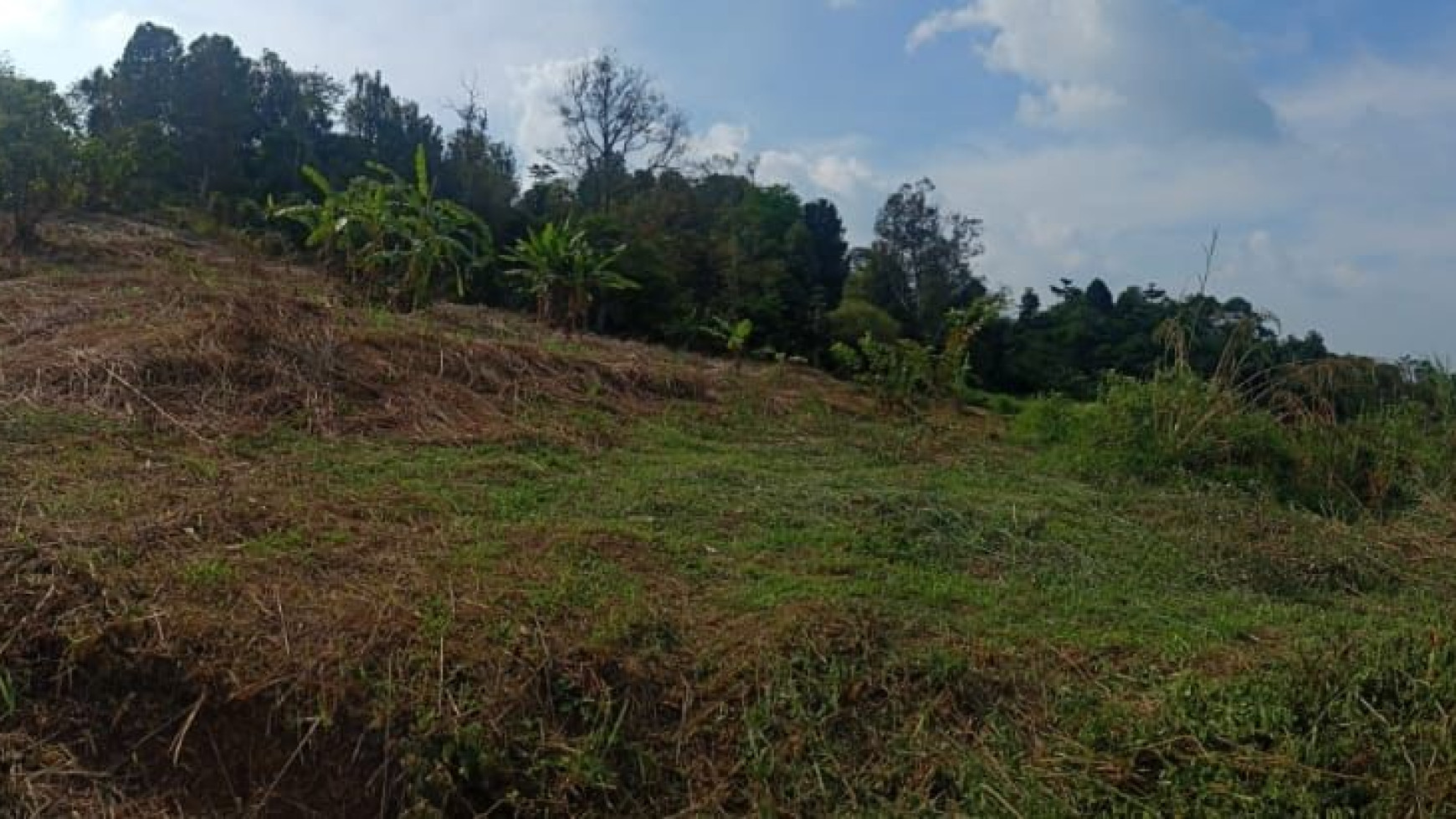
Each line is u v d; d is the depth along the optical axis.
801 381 12.52
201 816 3.04
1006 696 3.70
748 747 3.28
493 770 3.08
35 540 3.86
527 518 5.02
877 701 3.55
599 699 3.34
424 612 3.62
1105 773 3.22
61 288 8.10
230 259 12.77
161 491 4.68
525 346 8.78
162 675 3.28
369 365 7.08
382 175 23.05
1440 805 3.03
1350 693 3.51
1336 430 8.23
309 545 4.27
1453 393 8.77
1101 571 5.32
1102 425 8.46
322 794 3.10
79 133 12.57
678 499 5.67
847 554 5.10
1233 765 3.17
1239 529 6.28
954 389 11.78
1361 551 6.07
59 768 3.06
